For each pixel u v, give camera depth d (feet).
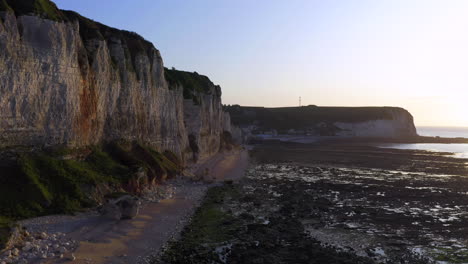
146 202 138.92
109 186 132.05
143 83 205.16
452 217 132.36
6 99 108.06
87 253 83.82
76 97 139.03
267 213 135.03
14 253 75.66
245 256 89.45
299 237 106.22
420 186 196.34
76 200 114.01
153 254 88.69
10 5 119.34
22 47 114.73
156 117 220.84
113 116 171.01
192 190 173.17
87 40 157.48
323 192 178.50
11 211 97.19
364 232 113.50
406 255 93.86
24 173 108.27
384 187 192.75
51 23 125.70
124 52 191.62
